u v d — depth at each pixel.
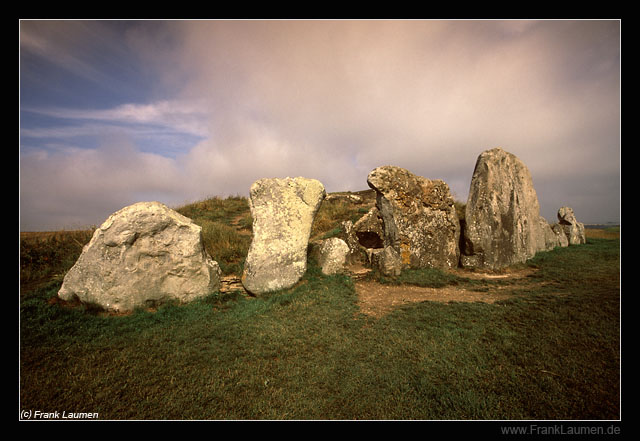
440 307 6.60
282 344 5.04
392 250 9.48
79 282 6.51
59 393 3.78
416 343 4.95
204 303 6.97
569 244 16.95
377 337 5.21
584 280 8.86
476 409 3.42
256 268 7.77
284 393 3.83
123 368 4.29
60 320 5.73
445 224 10.97
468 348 4.72
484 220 10.87
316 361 4.53
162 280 6.94
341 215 16.81
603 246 15.98
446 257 10.84
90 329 5.54
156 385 3.96
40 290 6.92
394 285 8.59
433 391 3.75
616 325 5.33
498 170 11.74
